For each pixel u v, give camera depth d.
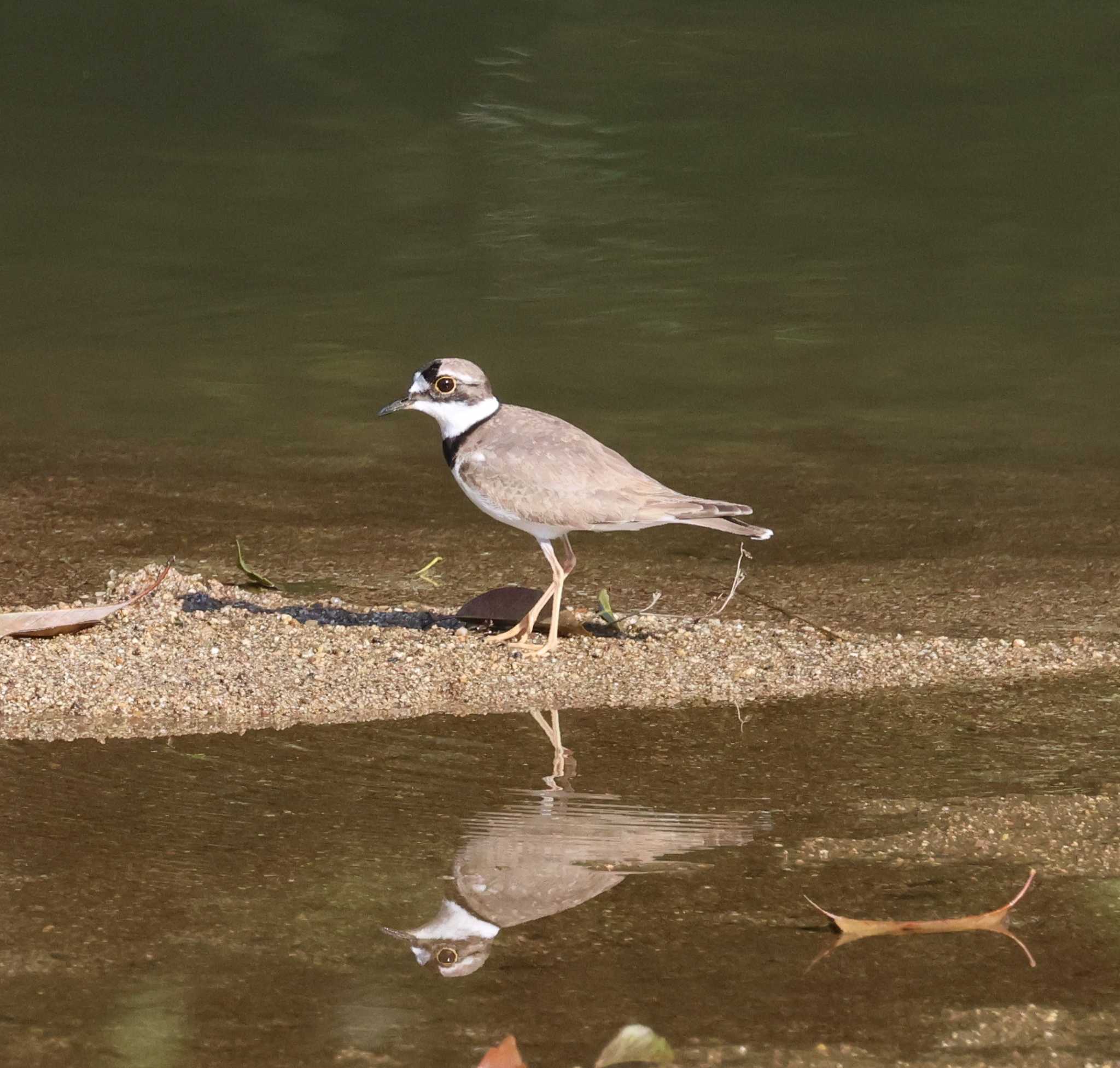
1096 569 12.21
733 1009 6.08
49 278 22.56
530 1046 5.82
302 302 21.39
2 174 27.95
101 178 27.78
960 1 38.88
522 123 30.53
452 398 11.06
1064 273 22.12
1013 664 10.21
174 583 11.79
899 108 31.05
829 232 24.31
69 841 7.56
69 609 10.88
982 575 12.17
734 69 33.66
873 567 12.40
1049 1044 5.84
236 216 25.72
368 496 14.39
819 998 6.15
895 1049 5.81
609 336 19.66
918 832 7.66
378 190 26.95
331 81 33.47
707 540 13.24
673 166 27.81
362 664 10.30
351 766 8.58
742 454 15.34
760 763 8.59
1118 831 7.64
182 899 6.96
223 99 32.62
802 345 19.23
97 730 9.13
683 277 22.20
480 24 37.19
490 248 23.78
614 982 6.27
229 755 8.73
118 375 18.36
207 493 14.38
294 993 6.18
